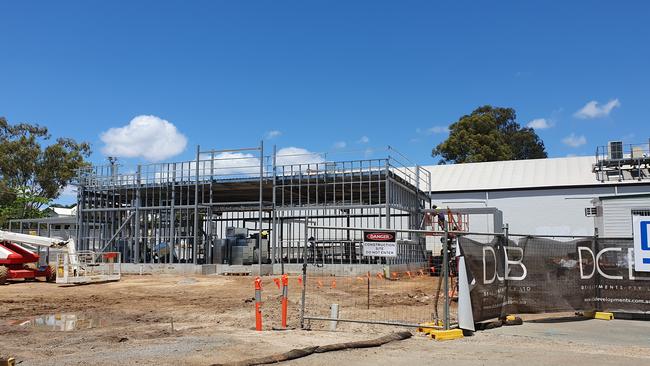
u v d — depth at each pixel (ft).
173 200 107.34
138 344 32.37
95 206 116.26
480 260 36.42
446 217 105.60
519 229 130.31
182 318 46.32
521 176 137.49
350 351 29.55
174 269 102.68
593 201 89.66
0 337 36.58
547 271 40.24
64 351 30.78
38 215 189.78
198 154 106.63
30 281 86.63
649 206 76.64
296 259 107.45
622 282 41.42
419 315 44.57
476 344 31.42
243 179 103.40
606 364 25.88
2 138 197.57
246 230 114.62
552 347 30.42
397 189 103.65
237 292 68.18
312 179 101.30
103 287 76.54
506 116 259.60
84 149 210.59
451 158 220.64
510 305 38.50
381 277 79.25
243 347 29.76
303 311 38.32
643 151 124.26
